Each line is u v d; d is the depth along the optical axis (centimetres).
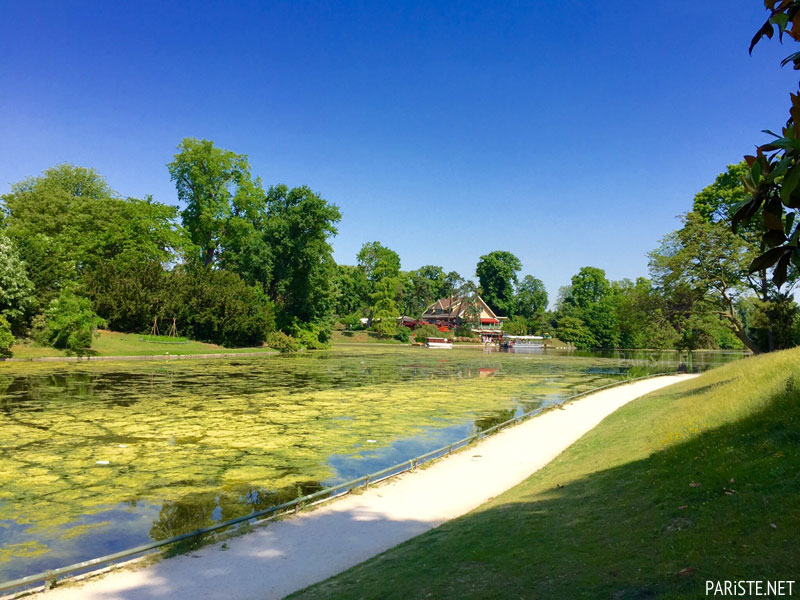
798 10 238
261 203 6312
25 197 5678
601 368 4703
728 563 491
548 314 12012
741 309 3319
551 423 1838
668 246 3503
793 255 238
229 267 6388
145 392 2477
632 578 508
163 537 874
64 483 1142
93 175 6712
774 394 1041
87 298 4572
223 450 1445
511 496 973
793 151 227
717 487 702
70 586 655
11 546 833
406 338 9638
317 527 865
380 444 1548
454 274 12762
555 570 565
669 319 3594
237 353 5281
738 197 3434
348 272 10419
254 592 633
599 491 872
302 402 2295
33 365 3566
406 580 593
